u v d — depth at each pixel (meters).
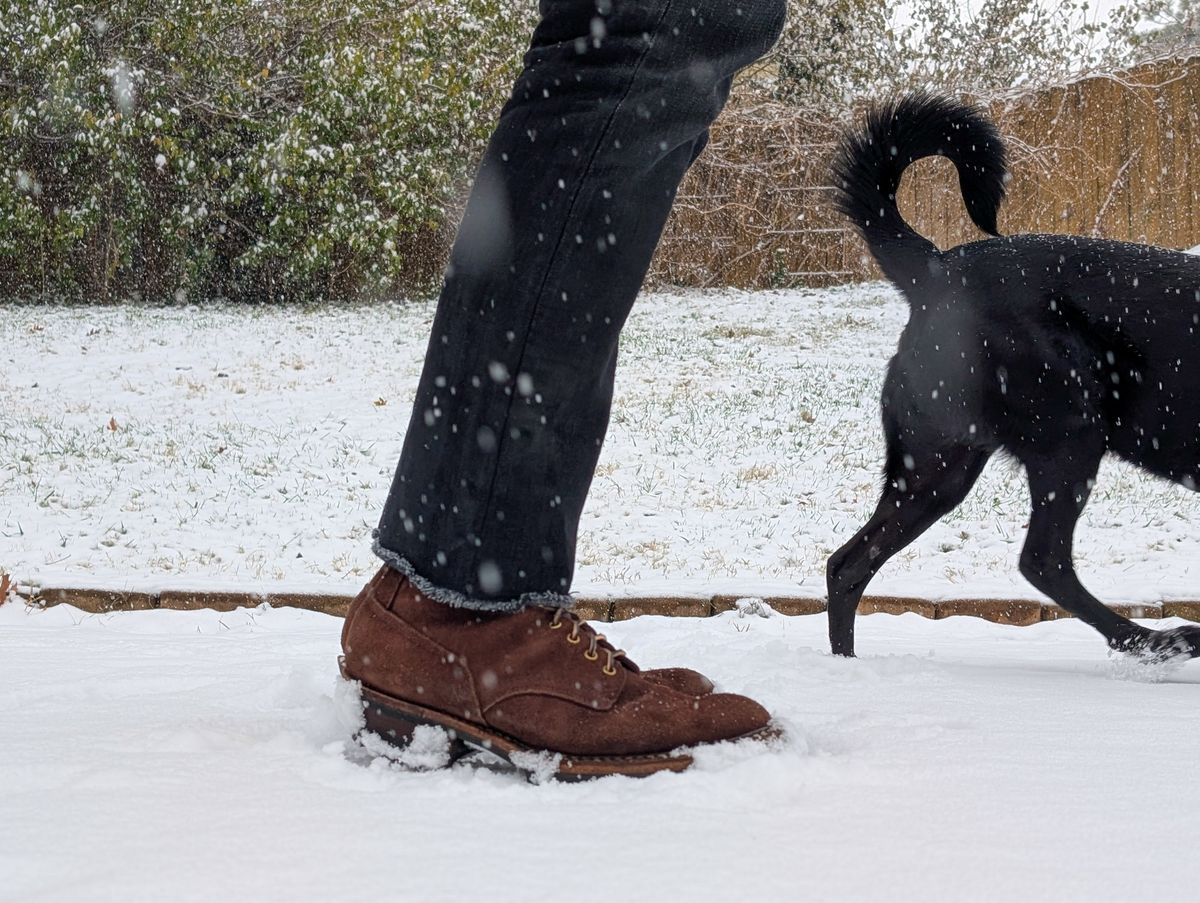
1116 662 3.40
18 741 1.73
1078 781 1.57
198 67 16.81
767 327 14.37
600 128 1.65
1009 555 6.79
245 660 3.22
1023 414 3.44
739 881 1.18
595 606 5.23
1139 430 3.50
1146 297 3.46
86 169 17.02
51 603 5.25
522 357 1.64
